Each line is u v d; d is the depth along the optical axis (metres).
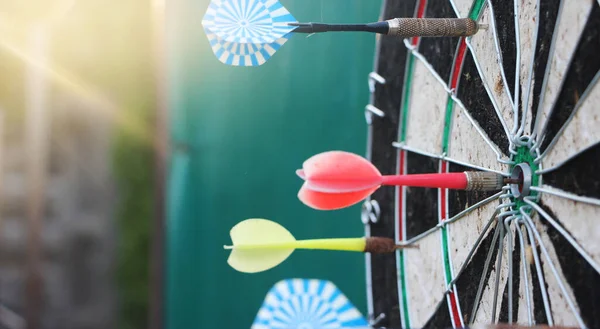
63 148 3.44
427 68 2.15
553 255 1.56
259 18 1.79
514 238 1.68
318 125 2.71
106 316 3.19
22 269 3.39
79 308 3.31
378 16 2.54
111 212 3.21
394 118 2.34
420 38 2.21
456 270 1.95
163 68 3.04
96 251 3.30
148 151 3.13
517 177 1.67
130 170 3.15
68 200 3.39
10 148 3.50
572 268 1.50
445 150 2.04
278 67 2.80
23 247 3.42
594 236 1.44
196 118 2.93
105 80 3.29
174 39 2.97
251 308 2.82
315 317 1.45
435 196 2.09
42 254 3.38
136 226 3.10
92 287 3.25
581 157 1.49
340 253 2.68
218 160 2.89
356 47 2.64
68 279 3.32
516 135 1.67
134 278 3.10
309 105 2.74
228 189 2.87
